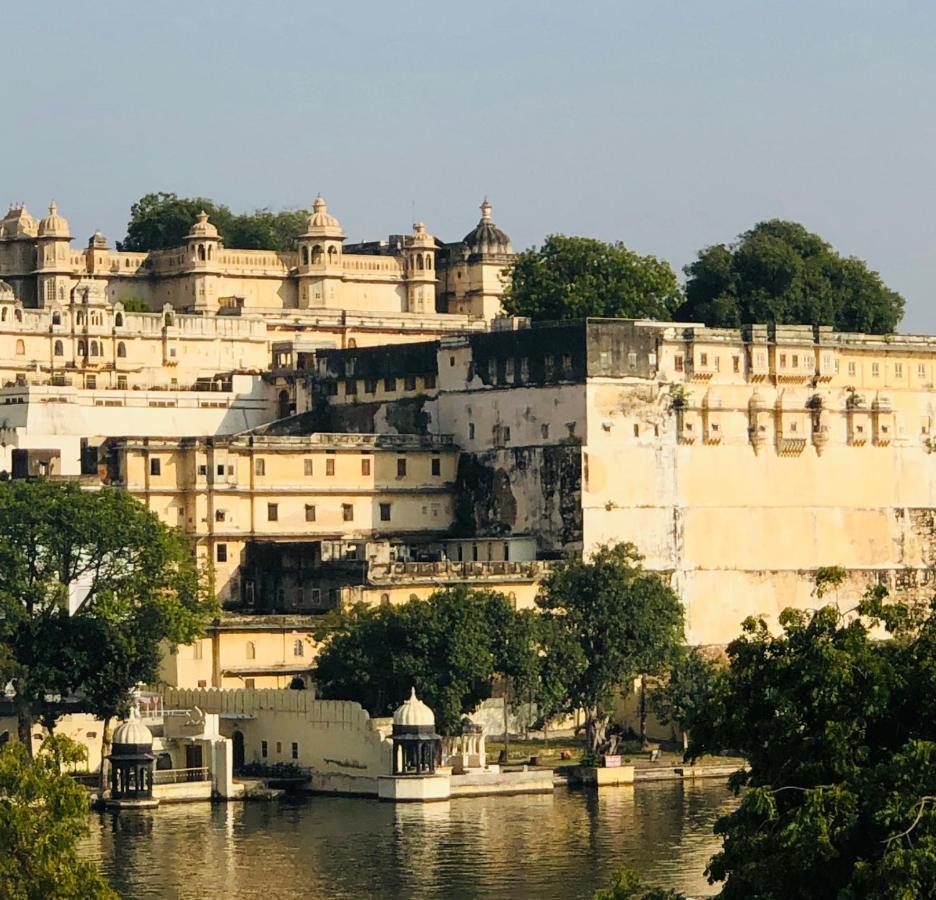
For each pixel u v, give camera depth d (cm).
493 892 19450
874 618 14025
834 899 12444
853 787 12506
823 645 13225
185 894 19450
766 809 12662
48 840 15312
